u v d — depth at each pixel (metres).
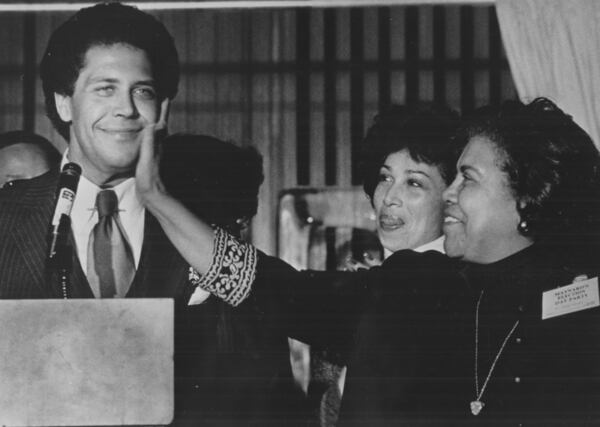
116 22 4.01
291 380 3.90
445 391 3.64
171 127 4.02
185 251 3.95
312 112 4.03
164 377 3.89
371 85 4.04
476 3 4.05
